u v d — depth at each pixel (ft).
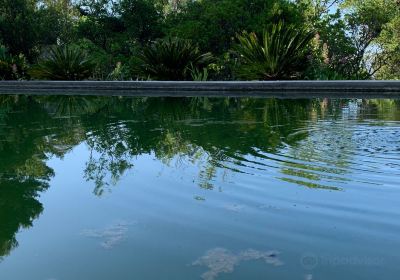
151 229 7.00
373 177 9.77
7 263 5.91
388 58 73.67
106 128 17.87
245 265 5.73
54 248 6.34
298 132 16.01
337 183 9.36
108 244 6.46
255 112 22.66
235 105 26.63
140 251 6.19
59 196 8.77
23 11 84.64
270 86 34.91
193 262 5.85
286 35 42.73
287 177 9.84
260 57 43.37
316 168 10.59
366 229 6.89
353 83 32.86
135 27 72.64
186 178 9.89
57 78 49.75
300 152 12.43
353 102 27.37
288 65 42.52
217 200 8.38
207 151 12.76
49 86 42.55
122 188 9.23
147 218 7.50
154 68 47.65
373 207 7.86
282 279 5.36
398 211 7.64
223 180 9.68
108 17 75.82
